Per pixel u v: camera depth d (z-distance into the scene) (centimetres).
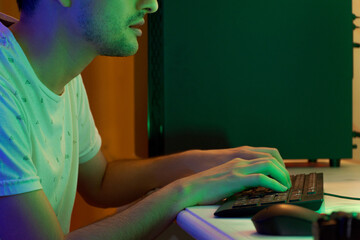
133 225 69
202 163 100
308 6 123
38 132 78
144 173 107
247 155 94
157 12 118
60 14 78
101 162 112
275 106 122
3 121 64
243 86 121
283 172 76
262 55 121
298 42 123
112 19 79
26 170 65
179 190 74
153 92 119
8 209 62
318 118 125
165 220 71
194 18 118
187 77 118
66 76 85
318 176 82
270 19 121
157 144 119
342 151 126
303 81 124
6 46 74
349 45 126
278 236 49
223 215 62
